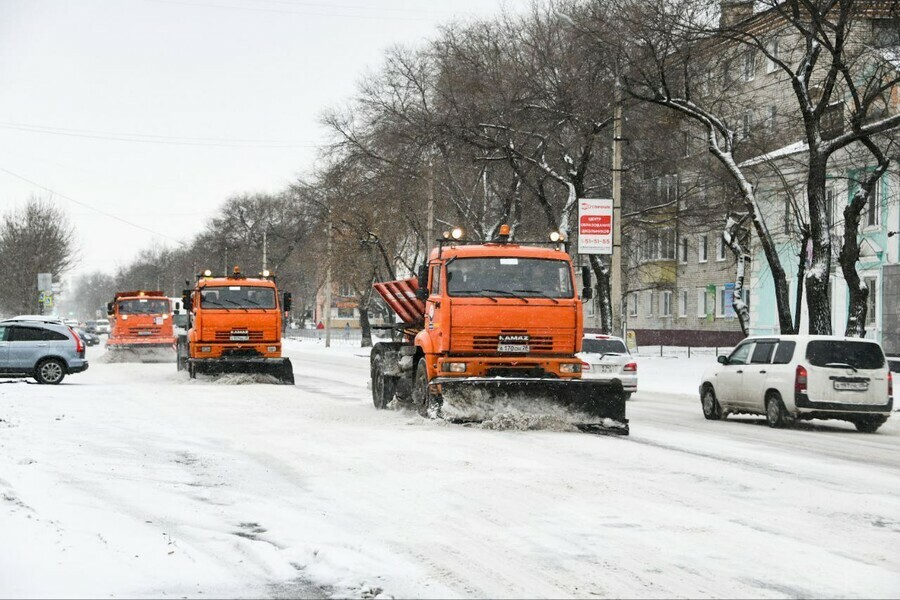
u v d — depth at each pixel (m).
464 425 19.98
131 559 8.65
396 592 8.00
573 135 50.41
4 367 35.53
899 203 48.69
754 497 12.35
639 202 53.78
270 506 11.62
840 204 51.84
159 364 54.09
